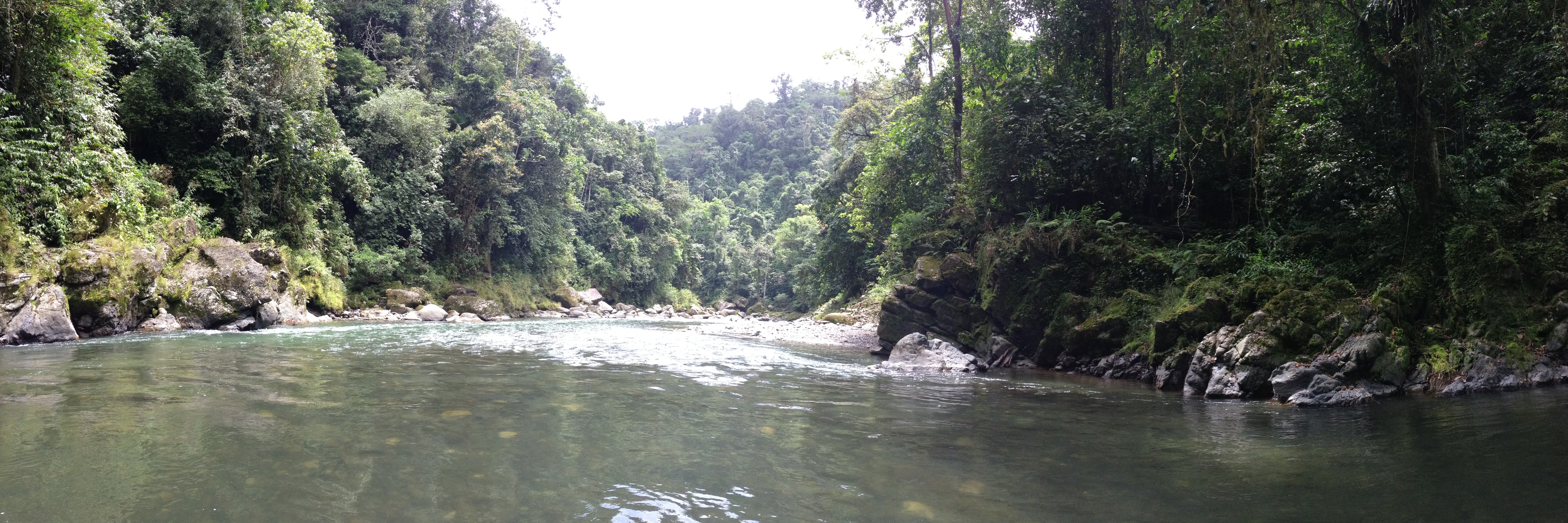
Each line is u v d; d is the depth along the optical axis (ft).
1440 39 29.66
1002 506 12.57
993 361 42.45
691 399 24.34
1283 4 33.76
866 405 24.21
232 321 53.57
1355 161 31.07
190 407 19.88
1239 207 41.29
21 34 42.60
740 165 362.94
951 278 47.11
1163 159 44.11
